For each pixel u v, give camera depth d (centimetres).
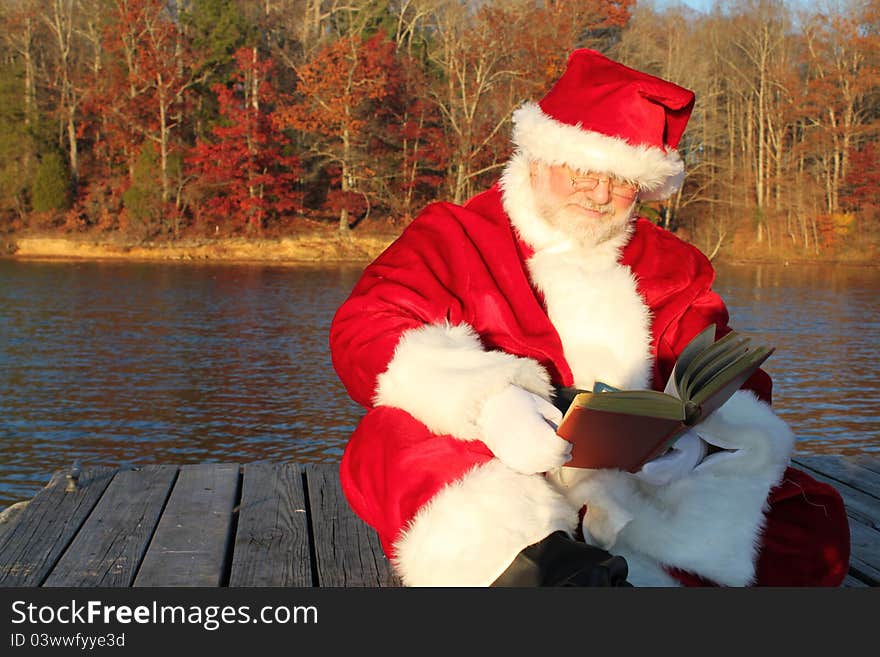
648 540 248
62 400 1412
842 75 5391
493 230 275
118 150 5112
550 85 4944
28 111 4947
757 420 257
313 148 4950
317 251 4762
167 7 5588
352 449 259
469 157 4953
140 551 340
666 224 5331
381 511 246
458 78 5131
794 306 2880
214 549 342
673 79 5347
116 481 427
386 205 5194
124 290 3100
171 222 4750
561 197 267
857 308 2834
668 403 206
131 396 1449
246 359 1800
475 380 232
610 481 241
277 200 5025
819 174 5447
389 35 5569
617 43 5388
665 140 271
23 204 4881
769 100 5638
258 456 1130
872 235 5188
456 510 229
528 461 220
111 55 5156
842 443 1223
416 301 260
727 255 5175
